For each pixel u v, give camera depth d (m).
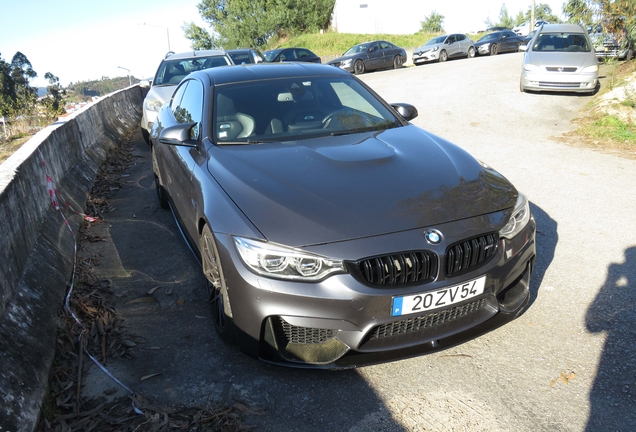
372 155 3.21
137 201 5.93
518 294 2.99
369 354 2.61
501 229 2.75
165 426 2.39
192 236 3.57
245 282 2.57
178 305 3.53
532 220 3.05
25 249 3.37
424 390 2.62
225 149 3.44
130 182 6.82
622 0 12.48
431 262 2.55
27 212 3.65
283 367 2.83
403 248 2.50
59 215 4.48
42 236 3.83
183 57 10.15
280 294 2.51
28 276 3.21
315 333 2.59
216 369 2.83
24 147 4.45
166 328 3.25
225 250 2.66
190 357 2.94
